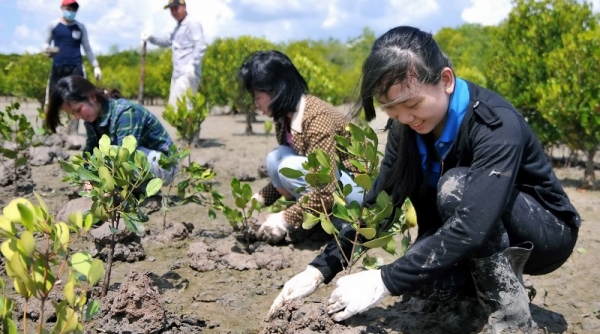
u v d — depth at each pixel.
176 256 3.43
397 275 2.04
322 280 2.40
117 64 36.94
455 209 2.04
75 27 7.65
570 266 3.27
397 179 2.33
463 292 2.34
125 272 3.12
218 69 11.23
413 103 1.89
